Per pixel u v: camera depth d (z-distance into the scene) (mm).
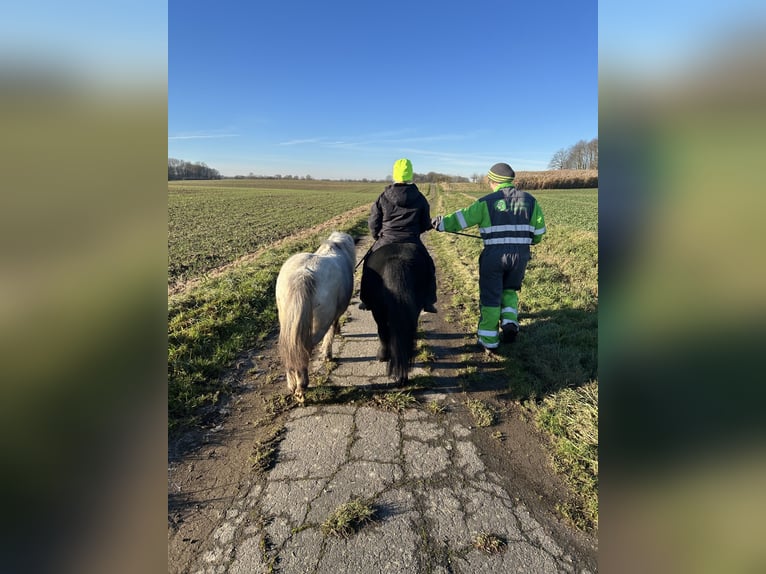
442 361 4766
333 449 3193
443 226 4578
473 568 2227
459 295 7523
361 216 22719
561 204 31625
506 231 4492
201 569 2223
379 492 2758
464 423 3553
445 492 2768
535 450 3221
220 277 8539
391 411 3713
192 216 25078
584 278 8055
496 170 4680
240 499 2705
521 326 5723
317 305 3562
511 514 2588
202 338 4934
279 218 24281
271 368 4586
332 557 2287
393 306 3607
